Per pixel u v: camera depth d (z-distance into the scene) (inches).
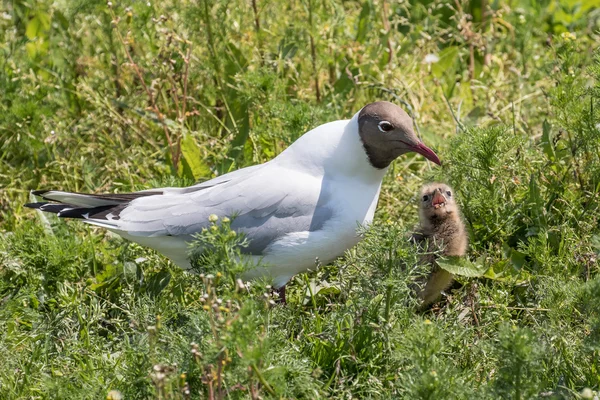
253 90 523.2
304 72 593.3
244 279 422.3
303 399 337.1
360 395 348.2
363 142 409.7
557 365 354.6
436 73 615.8
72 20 598.9
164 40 563.8
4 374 363.9
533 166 470.9
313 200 408.2
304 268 420.2
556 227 436.8
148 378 332.2
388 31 604.7
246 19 598.9
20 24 649.6
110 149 547.5
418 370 314.7
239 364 309.0
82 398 339.3
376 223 379.6
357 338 364.8
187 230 407.5
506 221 446.0
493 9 668.7
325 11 602.5
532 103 570.3
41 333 398.3
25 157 550.3
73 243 449.1
